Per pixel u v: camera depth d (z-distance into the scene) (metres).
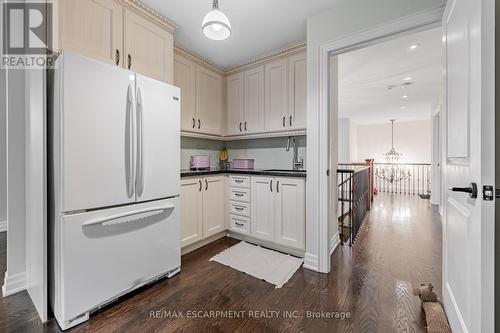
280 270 2.07
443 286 1.52
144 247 1.71
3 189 3.13
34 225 1.53
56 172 1.34
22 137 1.74
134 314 1.48
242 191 2.75
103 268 1.48
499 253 1.06
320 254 2.04
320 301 1.62
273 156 3.21
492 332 0.87
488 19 0.87
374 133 8.36
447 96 1.42
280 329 1.35
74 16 1.55
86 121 1.38
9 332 1.31
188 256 2.37
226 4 1.89
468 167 1.06
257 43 2.56
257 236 2.62
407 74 3.42
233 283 1.85
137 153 1.64
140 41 1.92
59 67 1.30
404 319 1.42
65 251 1.31
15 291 1.71
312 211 2.09
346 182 3.14
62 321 1.31
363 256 2.37
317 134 2.05
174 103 1.92
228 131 3.28
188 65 2.73
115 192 1.52
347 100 4.93
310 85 2.08
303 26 2.22
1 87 3.01
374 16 1.74
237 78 3.17
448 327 1.30
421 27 1.60
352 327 1.36
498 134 1.08
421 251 2.48
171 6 1.92
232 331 1.33
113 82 1.50
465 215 1.09
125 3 1.81
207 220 2.62
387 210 4.52
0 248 2.52
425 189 7.23
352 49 1.93
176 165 1.94
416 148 7.63
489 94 0.88
